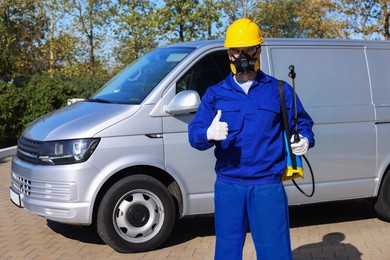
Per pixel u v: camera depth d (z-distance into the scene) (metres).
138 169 5.45
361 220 6.78
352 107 6.15
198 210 5.59
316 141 5.95
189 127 3.62
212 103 3.62
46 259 5.28
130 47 25.11
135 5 25.38
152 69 5.94
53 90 14.98
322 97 6.06
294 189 5.93
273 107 3.52
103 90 6.27
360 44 6.44
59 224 6.55
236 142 3.51
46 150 5.29
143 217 5.39
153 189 5.39
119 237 5.32
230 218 3.58
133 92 5.72
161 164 5.38
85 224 5.22
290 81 5.97
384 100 6.38
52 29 29.12
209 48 5.78
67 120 5.52
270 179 3.53
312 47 6.17
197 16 21.88
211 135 3.30
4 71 23.55
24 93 14.73
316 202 6.08
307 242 5.83
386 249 5.55
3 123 12.98
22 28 25.70
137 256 5.35
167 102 5.44
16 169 5.70
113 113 5.36
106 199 5.25
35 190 5.36
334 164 6.06
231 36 3.51
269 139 3.52
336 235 6.10
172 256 5.35
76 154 5.16
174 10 22.11
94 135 5.20
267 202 3.52
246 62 3.48
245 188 3.54
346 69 6.27
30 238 5.98
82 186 5.16
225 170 3.59
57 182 5.19
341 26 23.44
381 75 6.45
